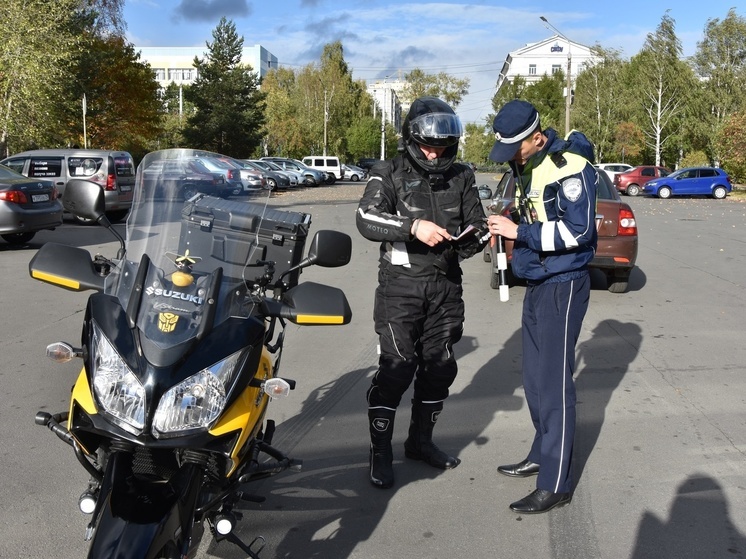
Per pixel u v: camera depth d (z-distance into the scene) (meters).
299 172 45.38
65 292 9.34
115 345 2.58
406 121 4.00
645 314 8.56
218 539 2.94
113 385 2.53
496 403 5.54
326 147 76.19
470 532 3.68
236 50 52.53
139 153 40.66
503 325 8.00
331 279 10.53
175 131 57.59
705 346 7.11
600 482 4.24
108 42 36.78
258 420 2.92
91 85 35.88
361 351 6.89
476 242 4.10
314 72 78.81
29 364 6.23
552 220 3.83
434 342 4.22
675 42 56.06
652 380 6.07
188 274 2.84
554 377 3.89
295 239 3.88
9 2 25.97
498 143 3.82
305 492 4.06
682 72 55.47
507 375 6.21
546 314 3.90
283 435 4.85
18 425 4.90
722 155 42.81
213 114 51.59
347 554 3.45
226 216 3.22
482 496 4.09
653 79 56.41
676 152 57.44
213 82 51.72
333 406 5.41
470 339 7.39
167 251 3.10
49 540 3.50
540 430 4.23
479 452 4.68
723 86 52.22
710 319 8.27
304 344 7.13
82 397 2.64
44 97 26.86
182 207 3.32
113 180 18.45
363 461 4.48
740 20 52.41
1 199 12.62
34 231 13.13
